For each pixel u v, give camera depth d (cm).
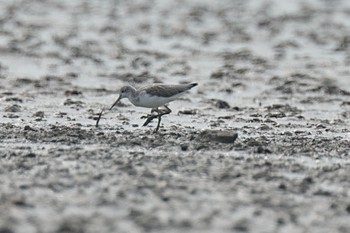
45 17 4050
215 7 4634
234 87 2388
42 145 1435
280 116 1895
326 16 4247
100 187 1144
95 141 1468
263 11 4441
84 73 2603
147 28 3766
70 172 1216
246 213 1051
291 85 2406
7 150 1374
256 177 1218
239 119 1831
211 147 1430
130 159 1309
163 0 4903
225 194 1126
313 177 1233
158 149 1415
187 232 973
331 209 1077
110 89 2303
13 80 2386
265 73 2659
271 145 1469
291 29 3803
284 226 1007
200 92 2261
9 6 4400
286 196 1127
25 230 959
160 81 2483
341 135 1645
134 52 3086
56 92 2208
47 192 1116
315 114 1972
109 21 3975
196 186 1156
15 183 1153
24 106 1950
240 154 1386
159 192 1125
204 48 3241
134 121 1756
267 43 3406
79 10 4372
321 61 2931
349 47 3272
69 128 1602
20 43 3183
